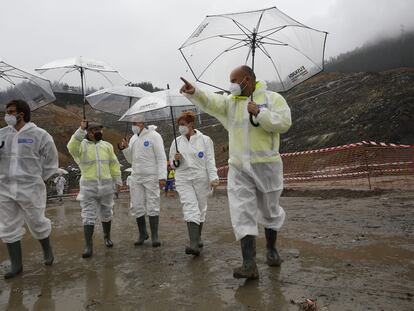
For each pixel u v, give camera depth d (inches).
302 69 176.9
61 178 840.9
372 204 359.9
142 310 132.6
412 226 245.4
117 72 252.5
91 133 231.3
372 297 131.3
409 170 652.7
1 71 207.5
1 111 219.6
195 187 219.3
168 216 382.0
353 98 1765.5
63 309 139.3
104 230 245.0
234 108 161.3
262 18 176.4
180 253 213.2
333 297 132.7
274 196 163.2
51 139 195.0
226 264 183.2
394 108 1422.2
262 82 164.7
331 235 231.5
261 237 239.3
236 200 157.6
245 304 131.4
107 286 161.5
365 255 183.9
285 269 167.5
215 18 186.9
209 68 183.0
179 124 222.7
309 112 1809.8
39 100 226.8
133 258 208.1
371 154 713.0
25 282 174.7
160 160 238.8
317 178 684.1
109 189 234.5
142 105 234.1
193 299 139.4
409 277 150.3
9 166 184.2
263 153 157.2
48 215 462.9
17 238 186.5
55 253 231.9
